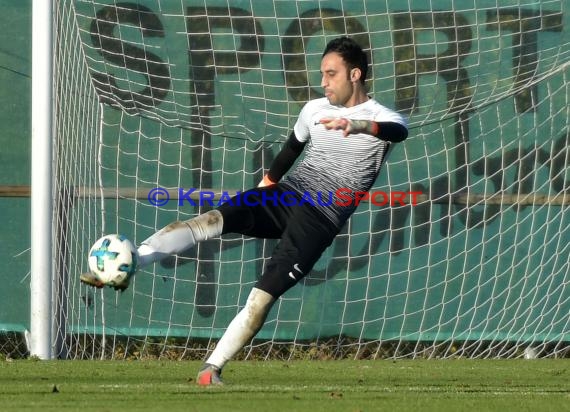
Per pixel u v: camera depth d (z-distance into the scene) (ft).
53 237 88.17
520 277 99.30
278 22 97.96
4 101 95.71
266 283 54.08
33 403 48.03
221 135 97.96
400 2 98.12
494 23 98.37
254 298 54.44
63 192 90.79
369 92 98.27
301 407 47.09
